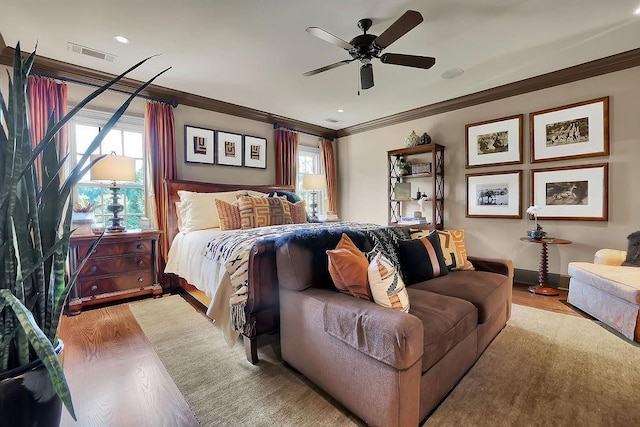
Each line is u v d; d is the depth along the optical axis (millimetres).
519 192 3781
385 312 1326
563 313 2793
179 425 1401
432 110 4484
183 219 3475
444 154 4453
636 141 3033
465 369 1746
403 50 2834
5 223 938
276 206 3588
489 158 4012
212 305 2121
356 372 1382
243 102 4246
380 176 5281
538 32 2559
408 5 2184
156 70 3174
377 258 1522
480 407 1514
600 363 1922
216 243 2531
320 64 3068
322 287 1800
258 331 1925
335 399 1552
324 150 5684
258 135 4812
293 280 1769
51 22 2326
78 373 1825
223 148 4352
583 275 2764
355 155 5664
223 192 3859
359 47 2322
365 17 2312
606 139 3178
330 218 5023
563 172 3457
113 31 2459
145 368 1884
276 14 2264
